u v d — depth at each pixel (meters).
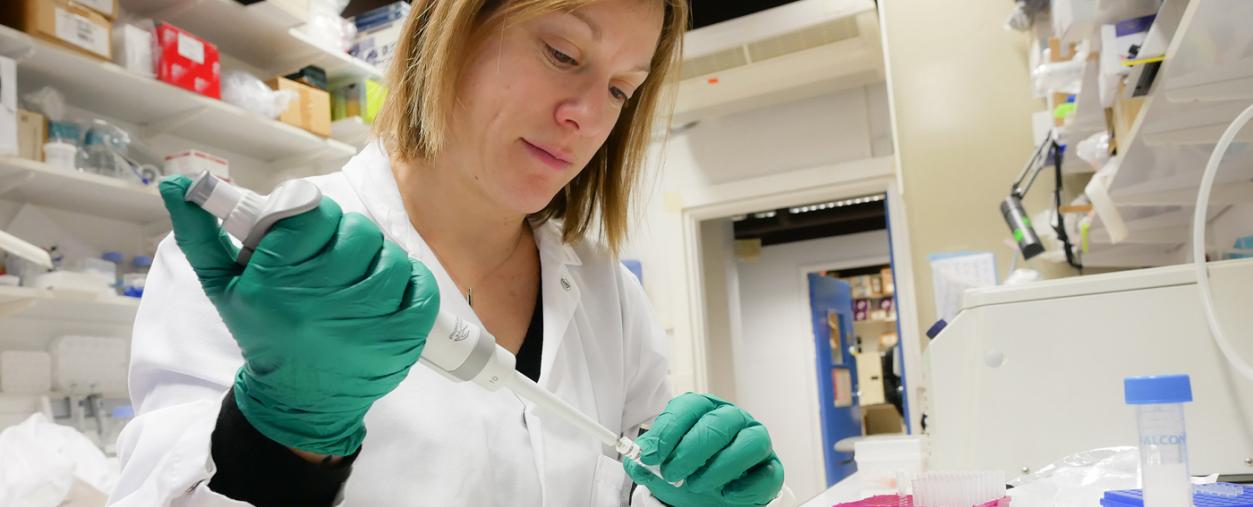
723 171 4.11
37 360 2.18
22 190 2.14
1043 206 2.80
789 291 6.96
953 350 1.36
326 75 2.89
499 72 0.83
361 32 2.98
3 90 1.91
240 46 2.70
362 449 0.75
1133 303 1.26
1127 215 2.08
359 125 2.79
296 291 0.50
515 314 0.98
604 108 0.87
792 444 6.73
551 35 0.83
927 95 3.03
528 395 0.66
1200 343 1.21
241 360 0.71
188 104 2.36
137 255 2.50
